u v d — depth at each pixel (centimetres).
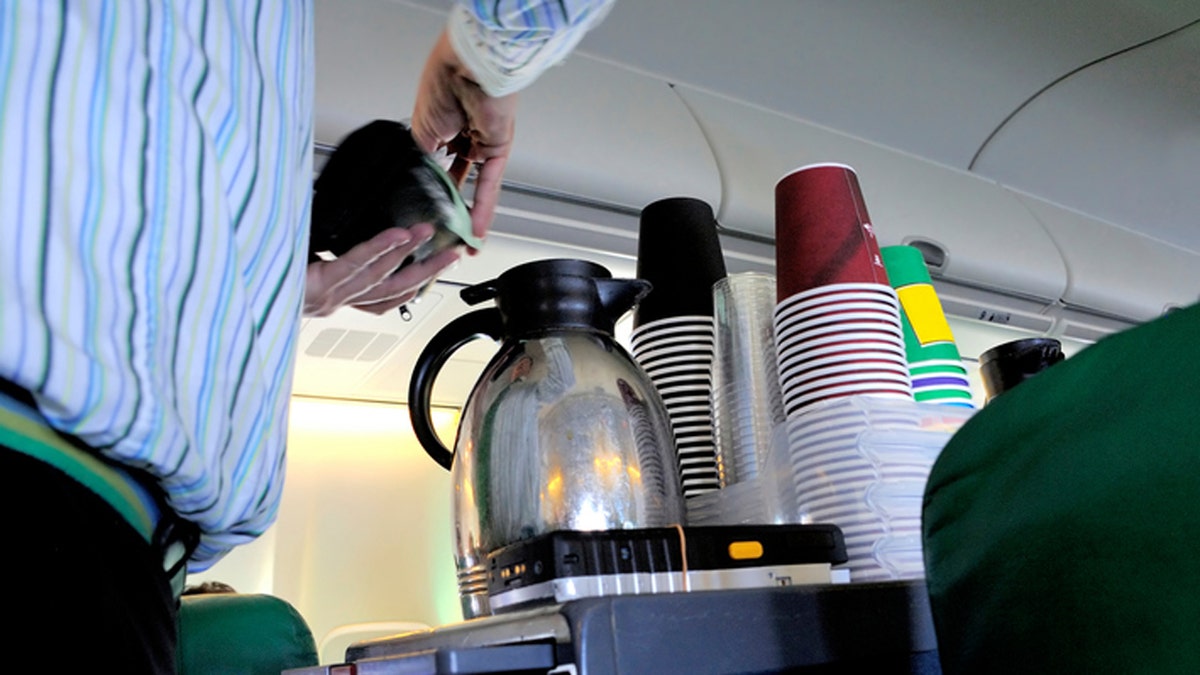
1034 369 103
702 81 234
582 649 45
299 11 61
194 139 44
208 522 47
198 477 43
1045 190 299
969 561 39
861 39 230
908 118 261
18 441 36
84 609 36
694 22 215
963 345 301
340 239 84
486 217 96
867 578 72
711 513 85
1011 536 36
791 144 246
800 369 80
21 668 32
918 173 273
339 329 223
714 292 94
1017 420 37
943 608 41
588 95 213
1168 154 293
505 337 81
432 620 267
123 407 38
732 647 49
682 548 60
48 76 38
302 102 60
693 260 98
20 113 37
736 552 62
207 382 44
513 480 70
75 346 37
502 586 62
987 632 38
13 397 36
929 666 57
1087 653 33
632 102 220
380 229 84
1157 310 318
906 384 80
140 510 43
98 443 38
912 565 72
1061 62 247
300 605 256
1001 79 251
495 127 91
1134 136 283
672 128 223
